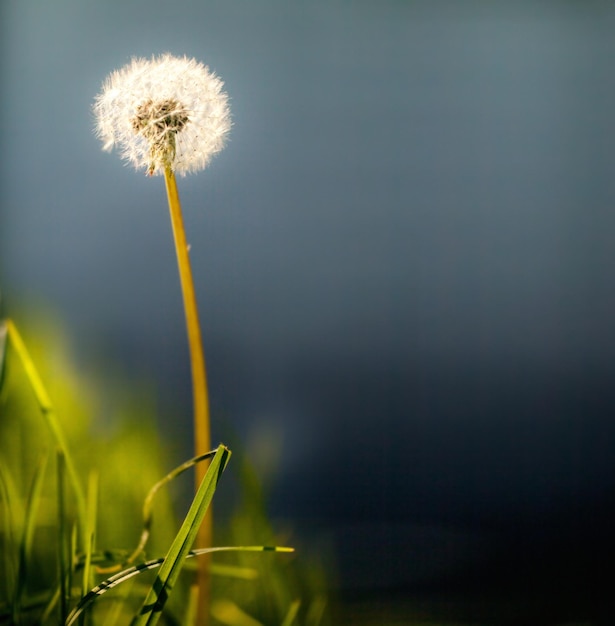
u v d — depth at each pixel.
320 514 0.90
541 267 1.36
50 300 1.13
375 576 0.73
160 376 1.15
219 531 0.73
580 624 0.67
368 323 1.32
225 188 1.31
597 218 1.38
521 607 0.69
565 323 1.32
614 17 1.44
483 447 1.12
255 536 0.67
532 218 1.39
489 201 1.40
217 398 1.15
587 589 0.72
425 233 1.38
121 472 0.72
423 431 1.15
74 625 0.58
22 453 0.73
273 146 1.36
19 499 0.67
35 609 0.61
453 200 1.40
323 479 1.01
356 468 1.05
